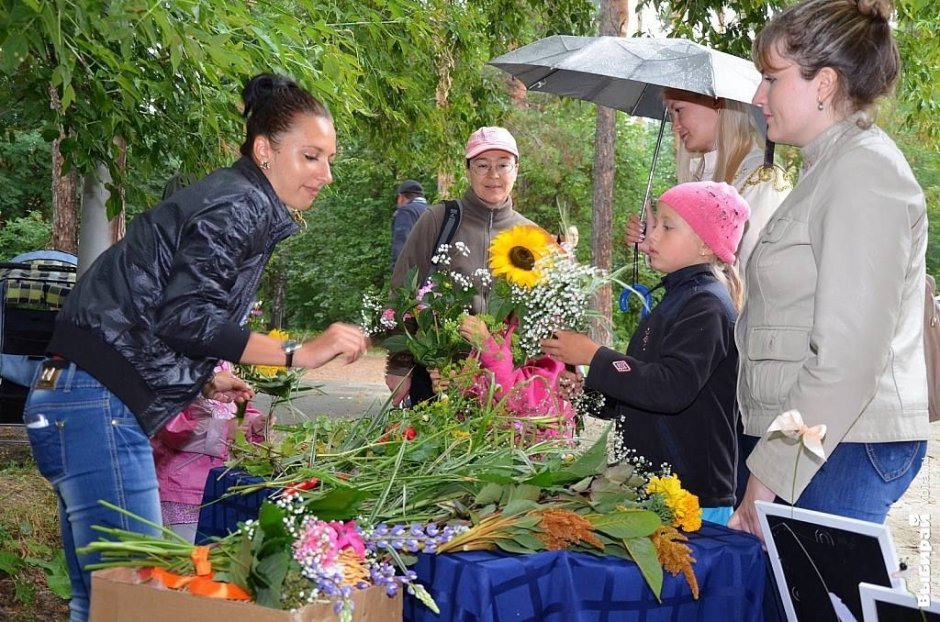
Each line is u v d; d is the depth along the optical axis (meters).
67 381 2.50
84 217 6.19
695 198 2.86
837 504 2.29
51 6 3.05
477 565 2.01
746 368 2.51
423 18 7.38
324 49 4.65
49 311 6.30
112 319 2.47
